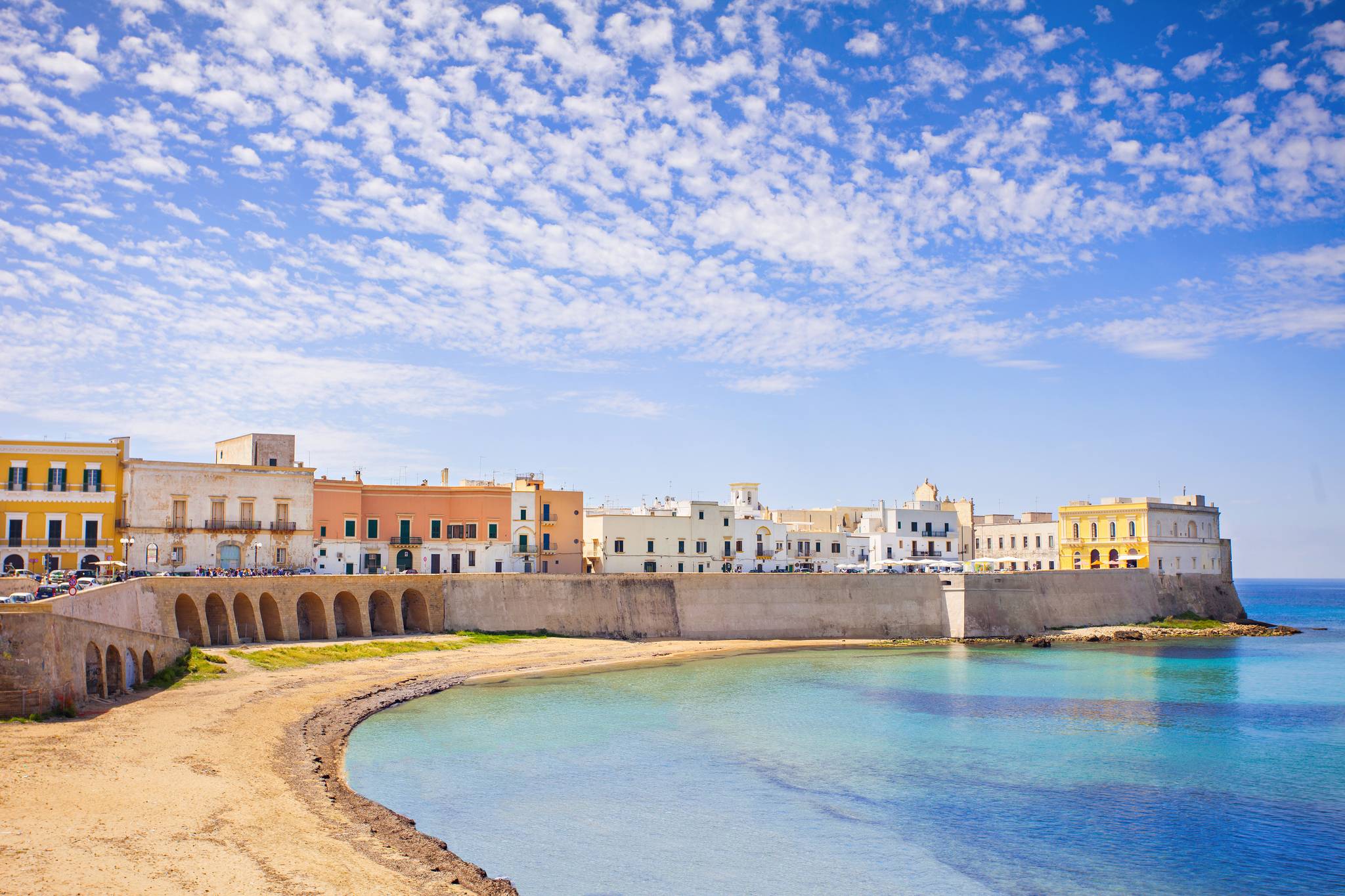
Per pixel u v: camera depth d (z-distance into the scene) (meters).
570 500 121.12
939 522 160.38
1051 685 87.75
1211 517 154.38
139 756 44.12
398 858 35.50
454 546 114.19
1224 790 52.59
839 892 37.84
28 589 67.25
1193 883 39.75
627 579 110.81
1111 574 139.75
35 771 39.59
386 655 85.62
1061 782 53.72
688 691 79.94
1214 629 140.50
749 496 153.62
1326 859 42.41
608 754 57.41
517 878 37.75
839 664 99.75
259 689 65.94
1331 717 72.94
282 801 40.75
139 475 93.31
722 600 116.62
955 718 70.94
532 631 103.44
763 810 47.53
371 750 55.59
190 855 32.50
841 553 152.38
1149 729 68.06
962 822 46.59
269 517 100.25
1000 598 129.75
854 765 56.53
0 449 88.31
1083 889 38.91
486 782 50.25
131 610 68.06
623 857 40.59
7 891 27.69
